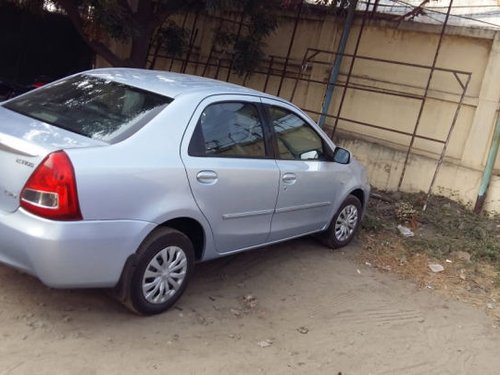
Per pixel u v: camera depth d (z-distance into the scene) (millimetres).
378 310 4855
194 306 4371
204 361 3658
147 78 4523
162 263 3975
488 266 6254
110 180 3520
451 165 8305
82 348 3570
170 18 11562
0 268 4379
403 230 7023
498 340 4629
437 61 8594
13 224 3416
